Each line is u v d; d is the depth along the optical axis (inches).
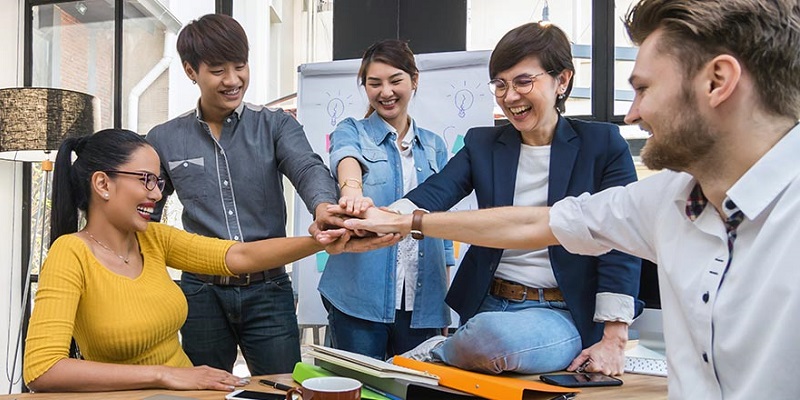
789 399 25.9
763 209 27.0
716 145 28.1
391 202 72.0
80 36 136.7
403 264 72.4
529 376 46.2
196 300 72.0
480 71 96.6
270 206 73.9
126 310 52.2
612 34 101.6
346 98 102.1
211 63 66.9
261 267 61.5
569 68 55.9
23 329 134.1
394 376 39.0
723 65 26.5
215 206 72.6
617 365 47.8
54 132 109.7
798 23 25.6
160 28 143.0
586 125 57.1
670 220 34.0
